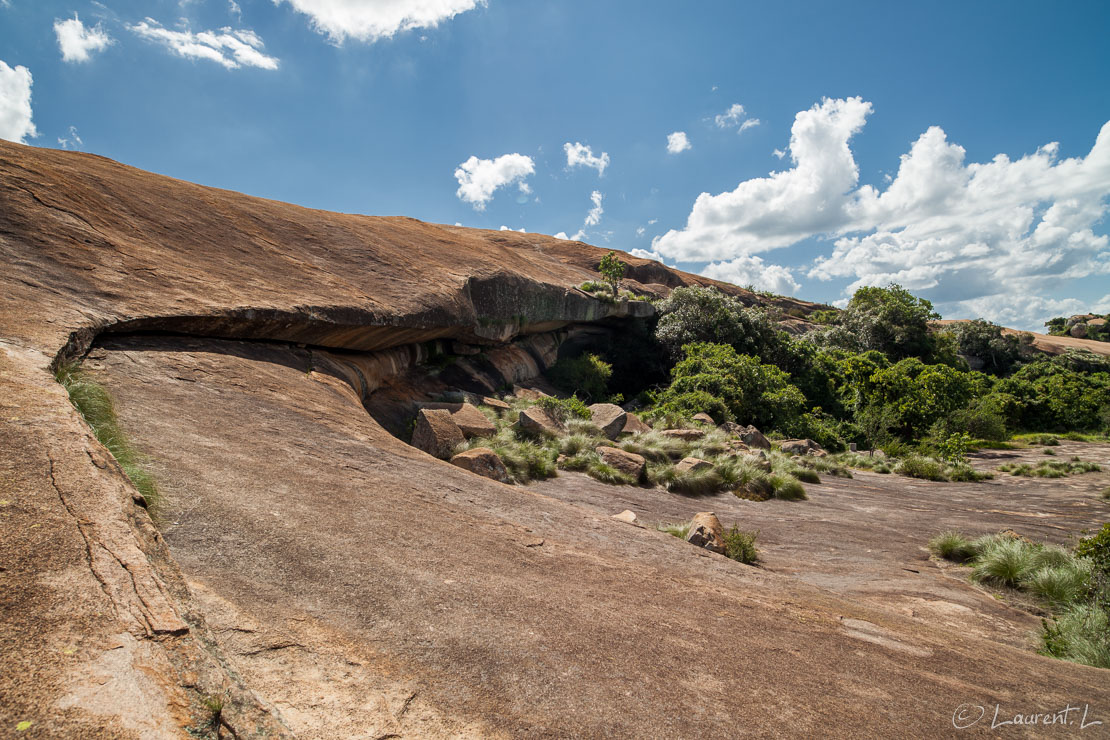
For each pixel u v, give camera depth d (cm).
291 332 994
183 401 534
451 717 196
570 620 297
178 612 177
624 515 752
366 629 242
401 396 1435
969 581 714
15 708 122
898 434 2644
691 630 317
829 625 380
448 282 1709
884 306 4459
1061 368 4559
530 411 1344
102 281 723
